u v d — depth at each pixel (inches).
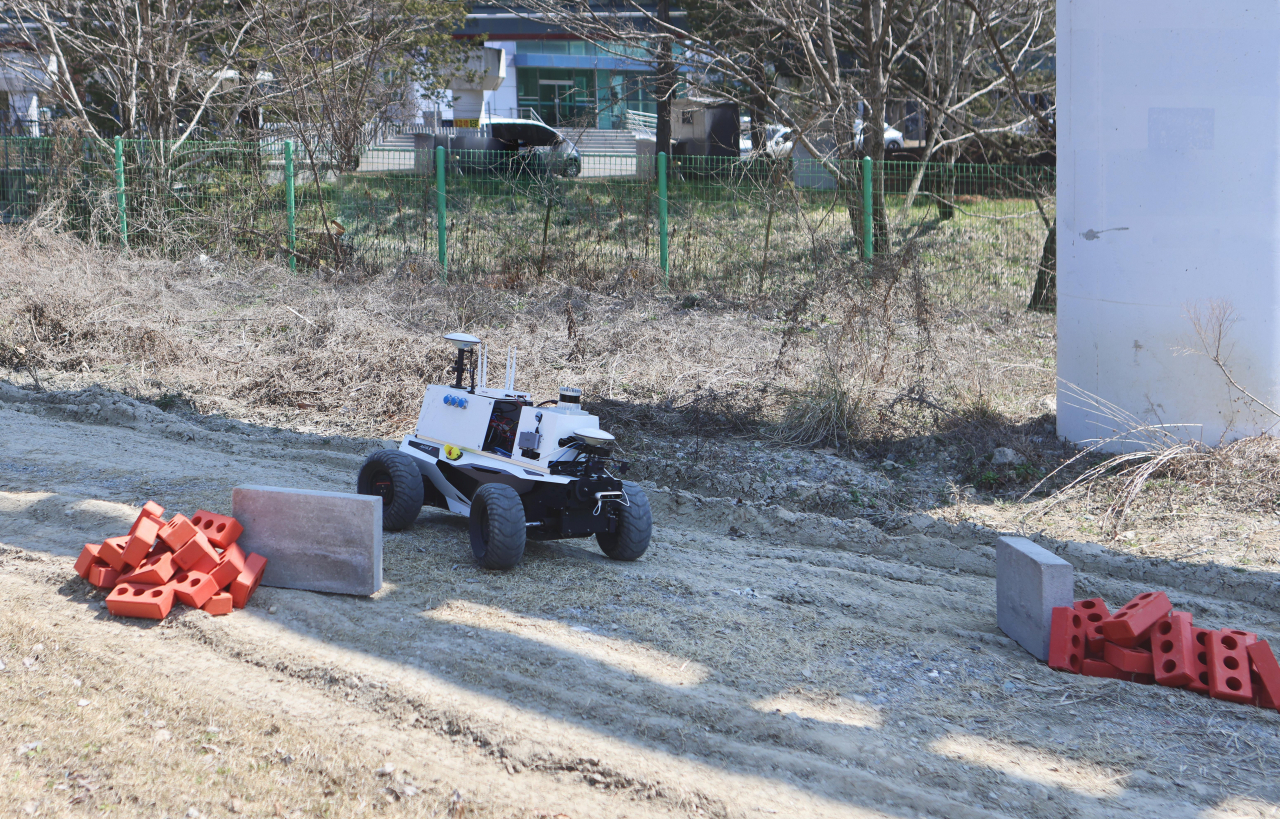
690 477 358.0
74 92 823.1
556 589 248.8
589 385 451.5
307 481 338.3
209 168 743.7
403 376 457.4
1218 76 323.0
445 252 689.0
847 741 183.2
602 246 683.4
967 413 397.7
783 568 281.9
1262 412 336.8
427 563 261.9
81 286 568.4
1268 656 205.9
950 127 885.2
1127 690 209.5
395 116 901.2
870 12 697.6
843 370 425.7
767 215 666.2
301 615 221.9
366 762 166.9
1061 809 167.2
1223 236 329.7
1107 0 335.6
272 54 794.8
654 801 161.0
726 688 201.6
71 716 177.3
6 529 268.5
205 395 454.9
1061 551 291.3
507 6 791.1
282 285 633.0
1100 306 354.6
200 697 184.9
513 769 167.5
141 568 225.8
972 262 671.1
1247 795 173.5
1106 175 346.0
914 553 302.5
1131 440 345.7
